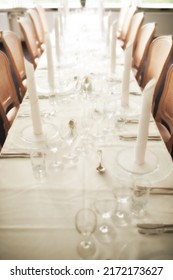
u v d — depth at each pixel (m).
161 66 1.99
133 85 1.76
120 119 1.32
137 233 0.79
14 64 2.24
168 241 0.77
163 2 5.11
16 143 1.18
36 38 3.41
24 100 1.55
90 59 2.27
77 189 0.94
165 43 2.01
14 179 0.99
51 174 1.00
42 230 0.80
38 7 4.10
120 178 0.98
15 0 5.02
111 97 1.59
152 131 1.26
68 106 1.49
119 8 5.07
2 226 0.82
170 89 1.68
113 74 1.96
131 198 0.89
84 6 4.93
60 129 1.28
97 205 0.87
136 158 1.04
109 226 0.81
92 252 0.74
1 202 0.90
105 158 1.09
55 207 0.88
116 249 0.74
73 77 1.87
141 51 2.61
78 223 0.79
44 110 1.45
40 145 1.16
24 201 0.90
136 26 3.05
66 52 2.47
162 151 1.13
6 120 1.76
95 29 3.32
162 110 1.78
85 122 1.30
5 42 2.18
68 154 1.11
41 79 1.86
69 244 0.76
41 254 0.74
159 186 0.95
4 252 0.75
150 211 0.86
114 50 1.88
